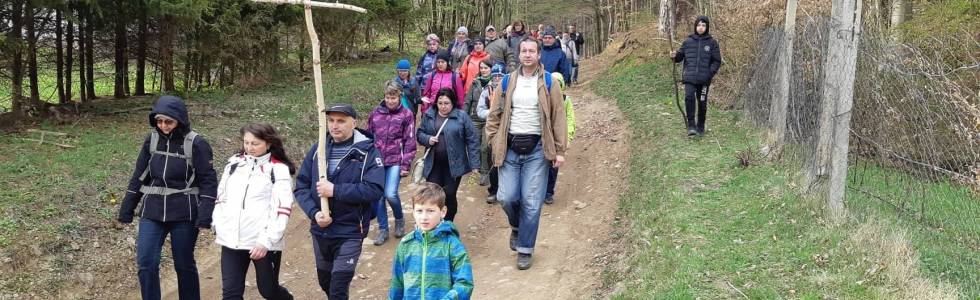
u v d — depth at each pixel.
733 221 6.01
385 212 6.89
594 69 22.36
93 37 11.59
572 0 49.16
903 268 4.60
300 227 7.51
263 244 4.55
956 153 6.18
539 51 5.72
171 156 4.76
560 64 11.27
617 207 7.54
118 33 11.62
